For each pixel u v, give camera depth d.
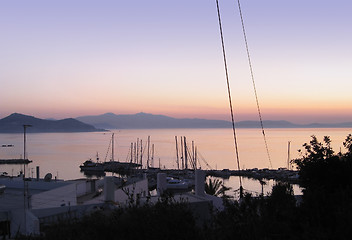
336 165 12.38
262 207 8.19
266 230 7.36
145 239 7.74
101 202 20.95
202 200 15.18
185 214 8.08
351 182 11.70
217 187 29.56
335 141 194.50
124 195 25.31
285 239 7.30
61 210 17.70
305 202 8.30
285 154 183.12
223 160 160.88
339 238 6.70
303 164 13.21
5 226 17.91
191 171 112.06
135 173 110.19
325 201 8.02
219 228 7.77
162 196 9.09
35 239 8.72
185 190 70.88
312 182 12.36
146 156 190.38
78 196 27.55
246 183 90.75
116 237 7.82
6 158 180.00
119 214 8.55
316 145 13.34
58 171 137.25
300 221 7.61
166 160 172.12
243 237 7.39
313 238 6.82
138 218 8.10
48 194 22.86
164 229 7.68
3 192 24.31
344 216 6.92
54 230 8.56
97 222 8.33
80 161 170.88
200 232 7.90
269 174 96.38
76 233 8.31
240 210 7.95
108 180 19.97
